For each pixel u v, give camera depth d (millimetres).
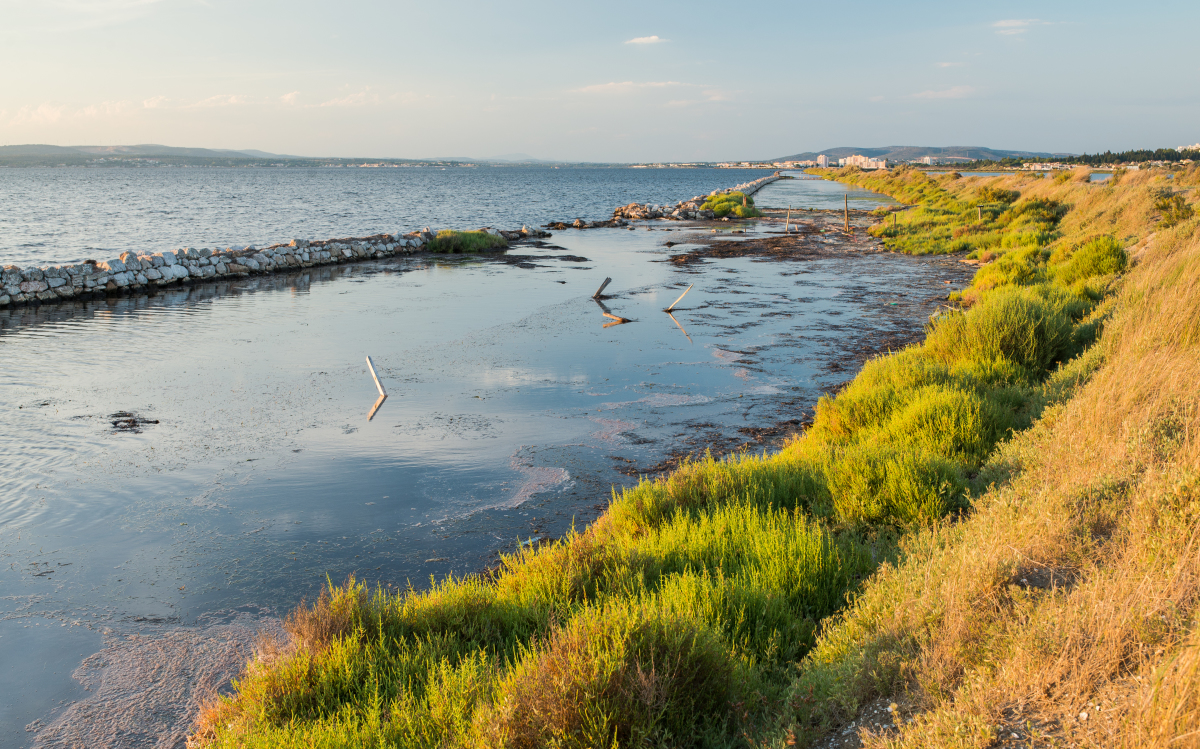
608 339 16000
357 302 21312
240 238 43250
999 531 4328
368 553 6645
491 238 38062
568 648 3732
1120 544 3785
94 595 5930
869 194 90938
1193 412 5387
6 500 7793
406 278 26719
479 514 7461
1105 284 15633
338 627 4676
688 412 10883
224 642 5293
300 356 14586
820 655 4004
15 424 10336
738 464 7789
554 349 15094
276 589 6020
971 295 19594
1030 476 5730
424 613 4969
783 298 21312
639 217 58469
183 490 8078
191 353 14828
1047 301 13445
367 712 3807
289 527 7168
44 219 56375
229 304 21000
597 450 9305
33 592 5961
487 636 4730
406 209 73688
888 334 16281
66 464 8859
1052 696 2793
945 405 8305
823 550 5422
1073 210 34531
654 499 6898
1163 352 7066
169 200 88312
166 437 9836
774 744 3174
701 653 3713
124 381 12703
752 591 4812
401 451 9297
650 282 25047
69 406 11227
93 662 5070
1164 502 3809
